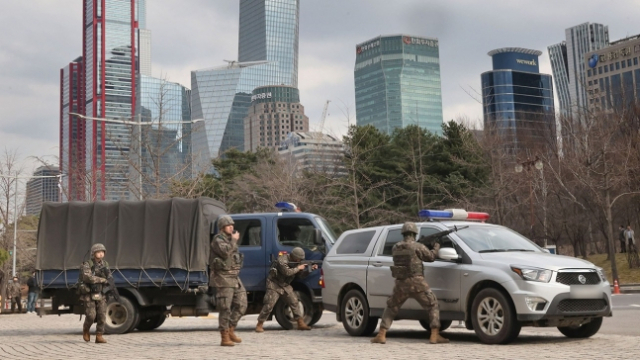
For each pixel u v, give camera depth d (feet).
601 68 339.77
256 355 33.14
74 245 52.39
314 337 43.55
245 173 167.32
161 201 52.24
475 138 161.68
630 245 137.28
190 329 56.95
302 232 53.47
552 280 35.19
